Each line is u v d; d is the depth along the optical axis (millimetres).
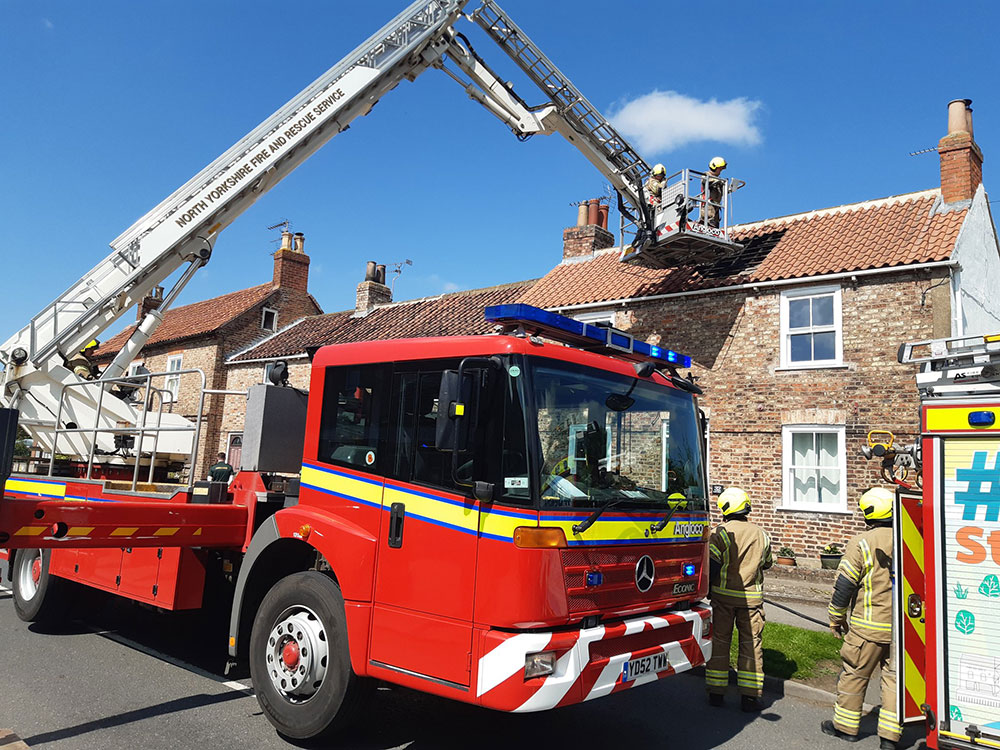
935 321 12094
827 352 13266
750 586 6285
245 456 6105
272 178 9969
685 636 5035
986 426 4504
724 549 6352
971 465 4555
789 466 13281
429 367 4863
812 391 13180
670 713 6145
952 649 4520
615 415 4973
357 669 4641
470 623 4211
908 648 5012
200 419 6289
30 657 6680
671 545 5094
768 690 6879
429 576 4457
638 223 14242
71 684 5953
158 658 6930
